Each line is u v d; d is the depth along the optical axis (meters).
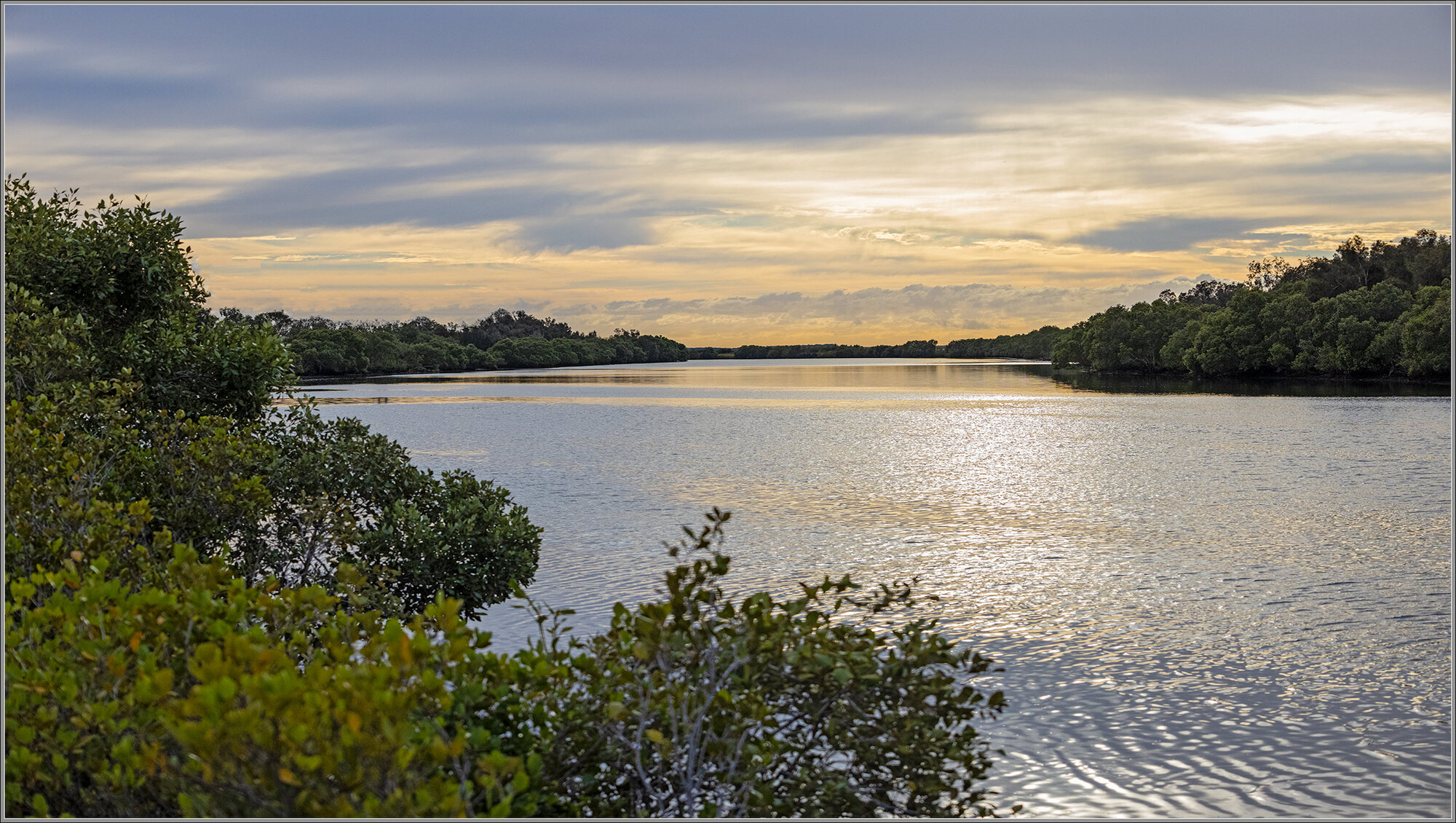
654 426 57.31
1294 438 47.47
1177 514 26.36
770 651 5.63
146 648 5.06
